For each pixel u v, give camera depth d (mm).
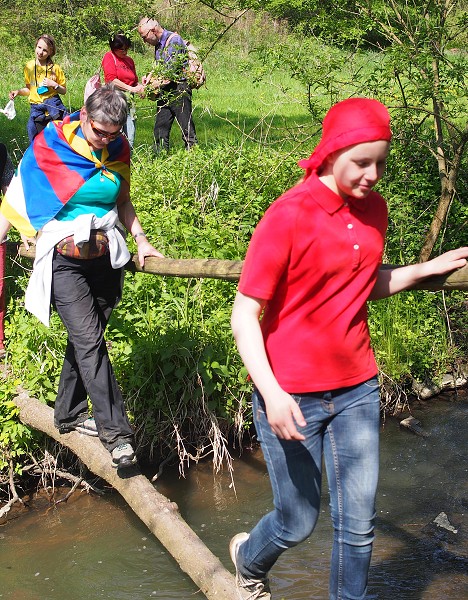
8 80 17734
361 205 2785
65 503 5445
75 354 4367
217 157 8695
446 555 4754
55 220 4203
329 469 2973
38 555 4867
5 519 5289
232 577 3750
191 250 6867
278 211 2711
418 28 6781
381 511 5270
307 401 2887
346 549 2975
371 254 2787
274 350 2875
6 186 5773
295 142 8539
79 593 4477
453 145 7270
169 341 5941
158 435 5875
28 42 18734
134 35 8641
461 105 7176
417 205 8359
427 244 7418
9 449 5512
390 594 4387
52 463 5609
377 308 7102
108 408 4324
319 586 4402
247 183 8273
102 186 4168
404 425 6473
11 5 18281
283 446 2943
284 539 3102
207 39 8297
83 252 4184
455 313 7633
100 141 4090
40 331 5770
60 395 4773
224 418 5965
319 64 7059
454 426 6488
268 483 5641
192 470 5820
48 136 4160
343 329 2828
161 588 4480
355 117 2617
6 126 12906
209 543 4961
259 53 7195
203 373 5879
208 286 6508
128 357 5891
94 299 4457
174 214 7340
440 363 7184
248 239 7562
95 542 4973
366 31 7035
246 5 7273
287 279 2783
